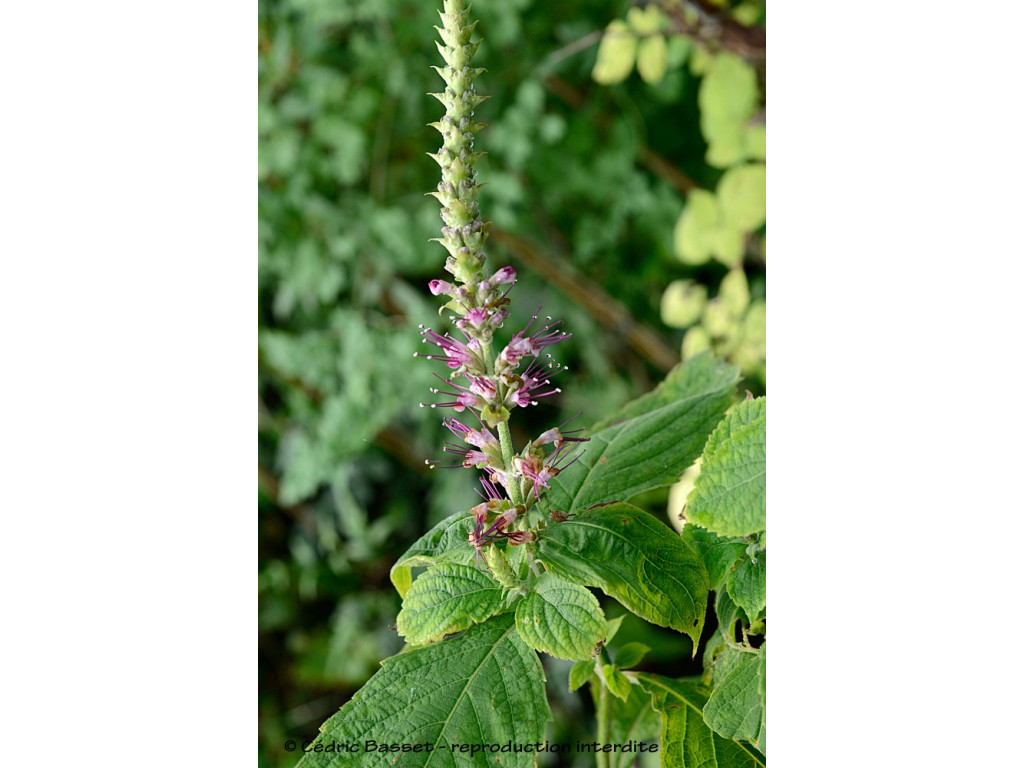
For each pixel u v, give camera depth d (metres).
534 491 0.18
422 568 0.24
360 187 0.49
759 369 0.37
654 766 0.28
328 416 0.48
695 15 0.38
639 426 0.22
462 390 0.19
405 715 0.17
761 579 0.19
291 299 0.49
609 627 0.22
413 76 0.49
